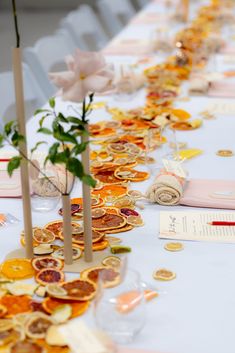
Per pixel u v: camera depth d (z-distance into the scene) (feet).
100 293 3.14
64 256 3.77
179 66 7.72
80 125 3.54
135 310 3.17
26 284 3.56
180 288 3.60
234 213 4.38
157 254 3.91
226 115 6.30
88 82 3.45
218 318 3.39
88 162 3.63
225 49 9.03
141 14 11.60
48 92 8.09
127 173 4.90
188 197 4.54
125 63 7.23
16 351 3.08
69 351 3.11
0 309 3.35
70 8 20.58
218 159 5.24
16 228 4.22
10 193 4.66
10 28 18.39
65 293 3.44
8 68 14.24
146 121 5.94
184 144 5.53
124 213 4.34
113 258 3.84
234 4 11.76
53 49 8.44
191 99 6.80
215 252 3.94
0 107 6.50
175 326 3.32
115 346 3.09
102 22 18.19
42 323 3.23
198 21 10.16
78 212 4.35
